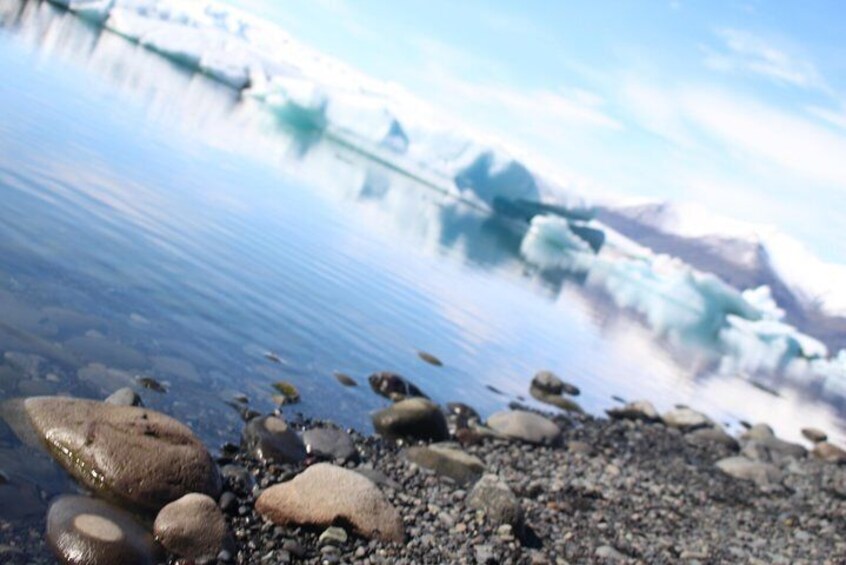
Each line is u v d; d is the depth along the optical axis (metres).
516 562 6.16
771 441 15.41
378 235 24.81
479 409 11.30
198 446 5.71
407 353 12.61
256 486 6.06
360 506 5.83
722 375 27.34
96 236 10.83
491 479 7.19
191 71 54.38
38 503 4.70
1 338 6.64
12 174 12.01
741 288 99.19
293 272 14.48
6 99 17.98
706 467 11.84
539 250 50.00
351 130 55.25
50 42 34.22
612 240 66.81
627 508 8.58
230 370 8.49
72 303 8.18
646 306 44.16
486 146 58.72
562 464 9.71
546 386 13.88
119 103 25.89
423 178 56.19
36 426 5.45
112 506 4.95
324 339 11.29
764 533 9.01
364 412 9.20
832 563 8.41
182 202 15.85
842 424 25.92
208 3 69.88
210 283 11.30
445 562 5.72
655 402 16.84
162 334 8.54
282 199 22.77
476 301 20.34
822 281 100.88
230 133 33.38
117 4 55.81
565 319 24.36
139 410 5.82
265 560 5.03
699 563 7.35
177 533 4.78
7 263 8.43
